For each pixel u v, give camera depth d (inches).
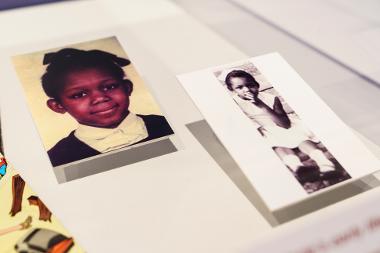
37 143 38.8
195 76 38.3
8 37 51.9
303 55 50.4
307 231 28.5
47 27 53.7
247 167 32.4
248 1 59.9
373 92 45.8
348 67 48.9
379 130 41.5
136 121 38.1
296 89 38.4
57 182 35.6
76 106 38.9
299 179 32.1
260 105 36.8
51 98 39.4
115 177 36.0
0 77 45.6
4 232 31.3
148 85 44.8
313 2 59.8
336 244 28.6
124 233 32.3
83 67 42.3
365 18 56.9
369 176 36.5
